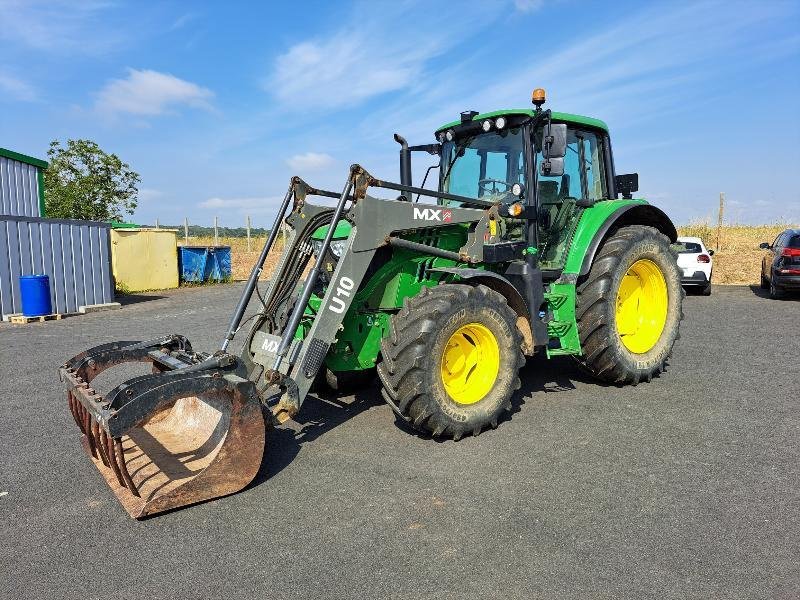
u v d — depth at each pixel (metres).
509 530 3.12
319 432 4.68
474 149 5.79
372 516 3.31
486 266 5.19
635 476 3.73
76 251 13.80
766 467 3.83
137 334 9.88
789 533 3.02
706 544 2.93
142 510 3.31
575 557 2.85
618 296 6.04
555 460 4.01
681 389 5.67
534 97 4.98
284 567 2.85
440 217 4.74
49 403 5.78
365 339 4.68
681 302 6.24
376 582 2.70
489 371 4.59
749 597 2.51
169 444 4.19
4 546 3.12
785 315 10.49
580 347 5.60
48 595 2.69
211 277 20.67
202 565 2.89
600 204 5.93
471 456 4.12
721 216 23.02
